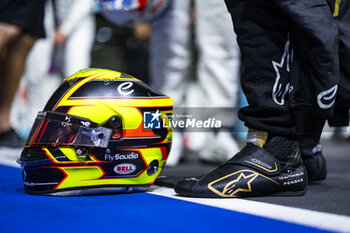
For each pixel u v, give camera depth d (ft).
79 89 4.04
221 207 3.51
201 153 8.36
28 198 3.90
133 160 4.21
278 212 3.33
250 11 4.16
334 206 3.65
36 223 2.86
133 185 4.28
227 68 7.77
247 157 4.15
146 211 3.31
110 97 4.08
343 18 4.20
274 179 4.12
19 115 15.19
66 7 10.90
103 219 3.00
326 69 3.97
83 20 11.29
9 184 4.89
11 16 8.76
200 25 7.92
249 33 4.17
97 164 4.03
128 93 4.19
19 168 6.53
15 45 9.12
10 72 9.34
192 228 2.77
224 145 7.80
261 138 4.26
